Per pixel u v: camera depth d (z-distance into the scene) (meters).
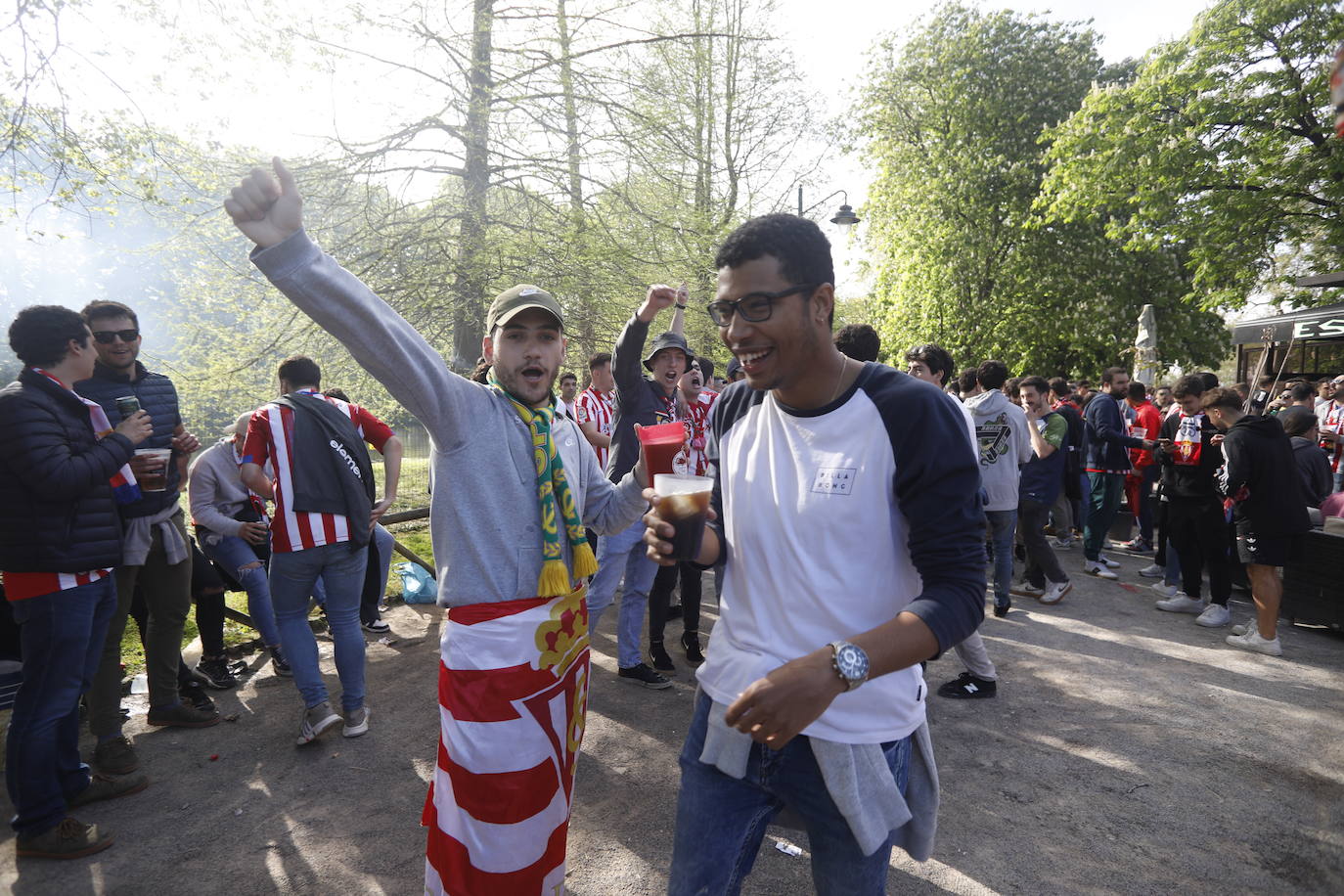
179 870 2.69
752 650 1.48
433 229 9.38
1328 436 9.26
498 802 1.86
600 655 4.88
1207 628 5.52
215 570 4.32
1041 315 19.30
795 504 1.45
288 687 4.37
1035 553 6.09
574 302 9.78
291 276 1.50
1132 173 14.50
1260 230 13.50
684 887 1.50
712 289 10.15
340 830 2.93
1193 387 5.69
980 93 19.31
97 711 3.22
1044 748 3.62
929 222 20.25
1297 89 12.48
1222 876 2.67
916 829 1.57
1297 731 3.82
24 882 2.62
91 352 2.88
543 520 1.92
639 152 9.65
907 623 1.24
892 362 22.25
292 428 3.46
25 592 2.73
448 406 1.84
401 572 6.20
